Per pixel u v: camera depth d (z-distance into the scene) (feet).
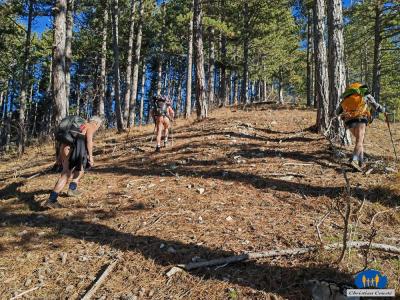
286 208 16.52
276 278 11.33
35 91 126.93
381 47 87.45
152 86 160.25
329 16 28.66
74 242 14.47
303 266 11.78
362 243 12.59
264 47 95.96
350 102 21.59
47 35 92.58
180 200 17.93
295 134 32.07
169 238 14.16
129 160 27.09
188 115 65.67
